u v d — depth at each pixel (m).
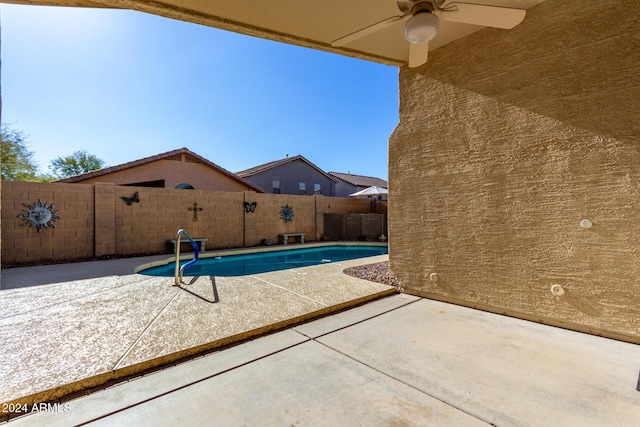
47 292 4.43
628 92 2.69
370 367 2.40
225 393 2.08
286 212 11.92
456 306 3.91
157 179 13.91
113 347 2.62
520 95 3.32
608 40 2.78
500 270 3.53
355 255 10.65
